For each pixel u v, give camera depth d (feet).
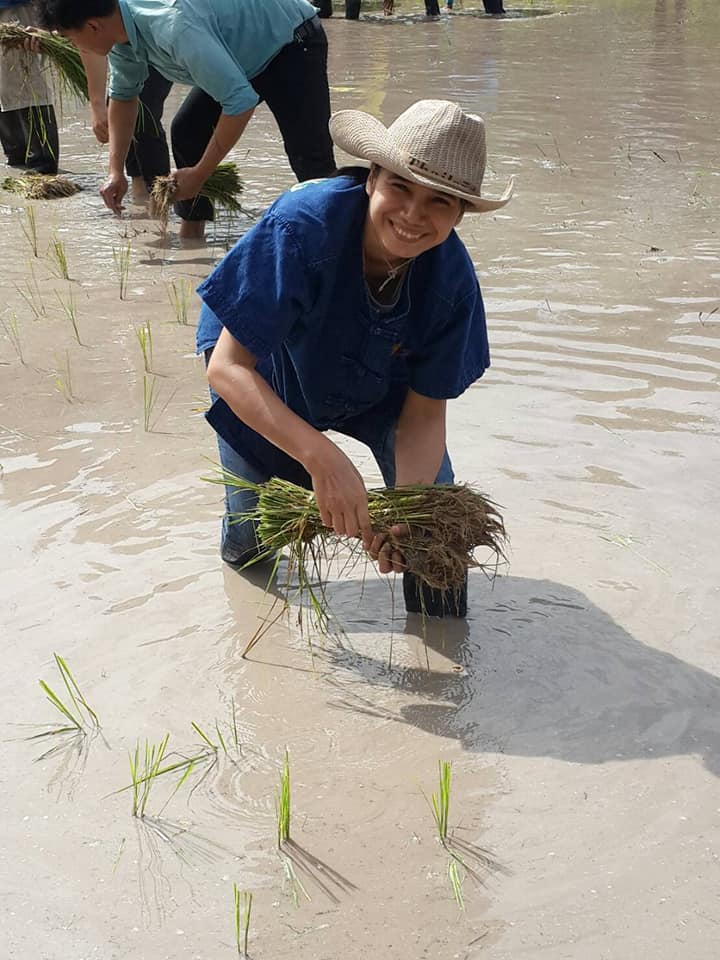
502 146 19.19
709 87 24.73
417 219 5.73
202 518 8.01
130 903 4.96
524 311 11.73
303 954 4.70
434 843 5.29
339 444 9.00
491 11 39.34
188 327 11.61
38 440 9.12
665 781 5.69
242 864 5.17
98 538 7.74
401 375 6.81
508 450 8.83
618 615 7.02
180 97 24.03
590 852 5.24
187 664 6.56
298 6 12.89
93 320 11.80
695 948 4.73
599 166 17.89
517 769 5.78
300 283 6.01
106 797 5.57
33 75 17.47
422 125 5.61
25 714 6.15
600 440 8.99
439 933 4.80
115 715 6.15
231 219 15.46
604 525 7.89
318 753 5.90
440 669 6.57
